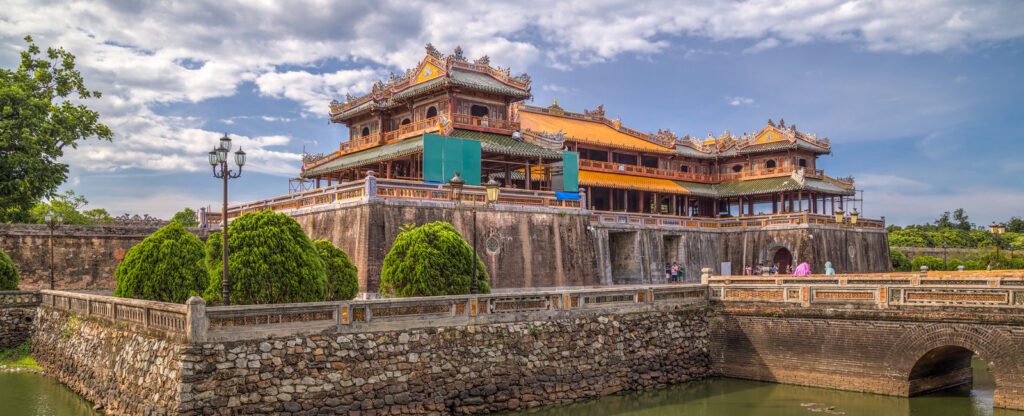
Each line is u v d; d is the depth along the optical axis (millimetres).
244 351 23375
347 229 40781
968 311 29438
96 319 30422
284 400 23828
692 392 33594
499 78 54344
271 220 28969
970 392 32781
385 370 26156
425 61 53750
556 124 71375
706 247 67812
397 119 57938
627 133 78062
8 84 50500
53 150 51312
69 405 28906
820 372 33469
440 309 28062
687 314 36625
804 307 34094
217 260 28844
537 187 65000
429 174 45750
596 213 58469
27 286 46000
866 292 32281
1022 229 119125
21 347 38344
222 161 26781
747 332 36188
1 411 28125
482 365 28719
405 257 32188
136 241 50250
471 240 42969
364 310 26094
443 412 27328
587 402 31500
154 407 23484
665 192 74750
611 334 33250
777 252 69125
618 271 62375
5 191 48375
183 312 23031
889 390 31391
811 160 79812
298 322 24609
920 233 101750
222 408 22703
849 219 70562
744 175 80500
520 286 44688
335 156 62062
